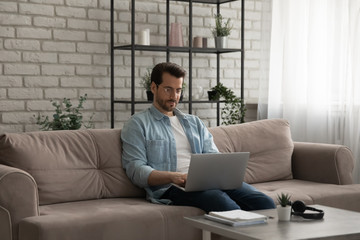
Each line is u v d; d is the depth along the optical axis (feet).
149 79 14.76
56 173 9.80
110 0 14.79
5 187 8.34
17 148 9.60
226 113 16.03
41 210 9.07
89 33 14.58
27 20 13.76
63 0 14.21
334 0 14.82
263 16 16.35
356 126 14.51
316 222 7.75
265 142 12.55
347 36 14.65
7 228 8.38
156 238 8.99
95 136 10.64
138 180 10.12
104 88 14.90
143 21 15.39
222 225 7.54
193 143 10.82
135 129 10.50
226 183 9.68
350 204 11.20
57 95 14.23
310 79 15.38
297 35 15.78
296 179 12.73
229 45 16.97
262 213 8.43
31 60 13.87
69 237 8.16
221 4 16.72
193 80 16.38
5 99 13.58
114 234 8.57
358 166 14.53
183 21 16.08
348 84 14.67
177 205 9.86
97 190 10.23
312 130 15.44
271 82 16.34
